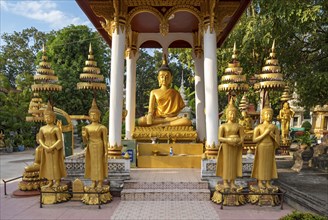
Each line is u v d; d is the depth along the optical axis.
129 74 14.53
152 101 13.84
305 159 12.52
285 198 8.91
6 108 30.30
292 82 14.79
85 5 11.86
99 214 7.74
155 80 48.97
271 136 8.55
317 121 29.52
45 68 9.33
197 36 14.65
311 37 13.25
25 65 48.69
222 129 8.74
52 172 8.83
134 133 13.04
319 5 10.95
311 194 8.03
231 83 9.12
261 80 8.98
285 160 15.33
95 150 8.71
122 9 10.86
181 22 13.81
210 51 10.73
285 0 11.05
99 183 8.84
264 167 8.58
